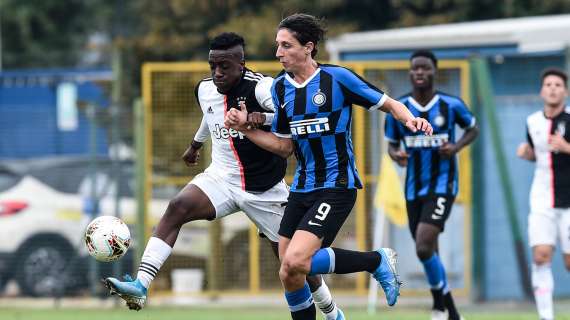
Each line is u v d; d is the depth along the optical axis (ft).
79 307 179.11
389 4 279.28
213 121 100.83
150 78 180.86
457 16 275.80
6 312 167.32
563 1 275.80
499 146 183.93
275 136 95.91
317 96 93.45
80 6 407.03
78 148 197.26
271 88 95.76
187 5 278.46
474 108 183.32
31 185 187.32
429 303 179.83
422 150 129.70
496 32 191.42
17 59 386.11
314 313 100.37
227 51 97.04
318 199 94.43
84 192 186.19
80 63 413.80
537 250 129.29
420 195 130.11
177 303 183.11
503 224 185.37
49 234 185.06
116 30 416.87
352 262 97.09
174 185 180.55
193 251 181.98
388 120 131.13
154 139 180.55
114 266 183.11
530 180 187.32
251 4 278.26
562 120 128.98
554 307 176.14
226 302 183.21
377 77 178.40
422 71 129.90
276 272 180.45
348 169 94.89
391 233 180.96
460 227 183.32
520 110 187.32
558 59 190.29
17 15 383.65
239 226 180.96
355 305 179.93
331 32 266.98
